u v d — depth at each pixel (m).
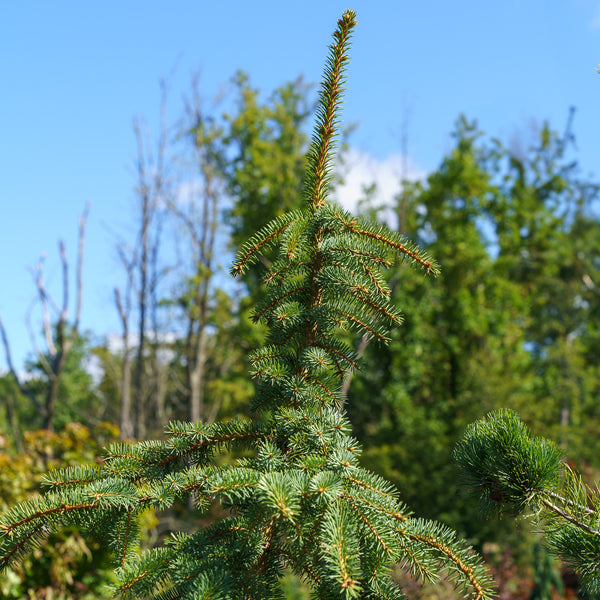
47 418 16.47
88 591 6.36
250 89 19.89
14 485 6.26
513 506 1.54
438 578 1.42
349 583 1.29
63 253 16.80
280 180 18.75
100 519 1.60
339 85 1.82
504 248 20.39
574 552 1.51
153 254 21.16
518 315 18.33
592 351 23.14
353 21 1.79
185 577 1.44
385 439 14.83
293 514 1.40
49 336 16.89
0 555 1.53
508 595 8.43
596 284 22.75
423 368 16.14
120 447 1.77
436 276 1.76
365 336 1.84
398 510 1.50
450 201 18.86
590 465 11.67
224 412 19.36
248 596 1.48
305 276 1.86
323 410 1.73
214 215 20.25
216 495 1.46
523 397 13.18
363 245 1.76
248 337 18.48
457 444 1.64
